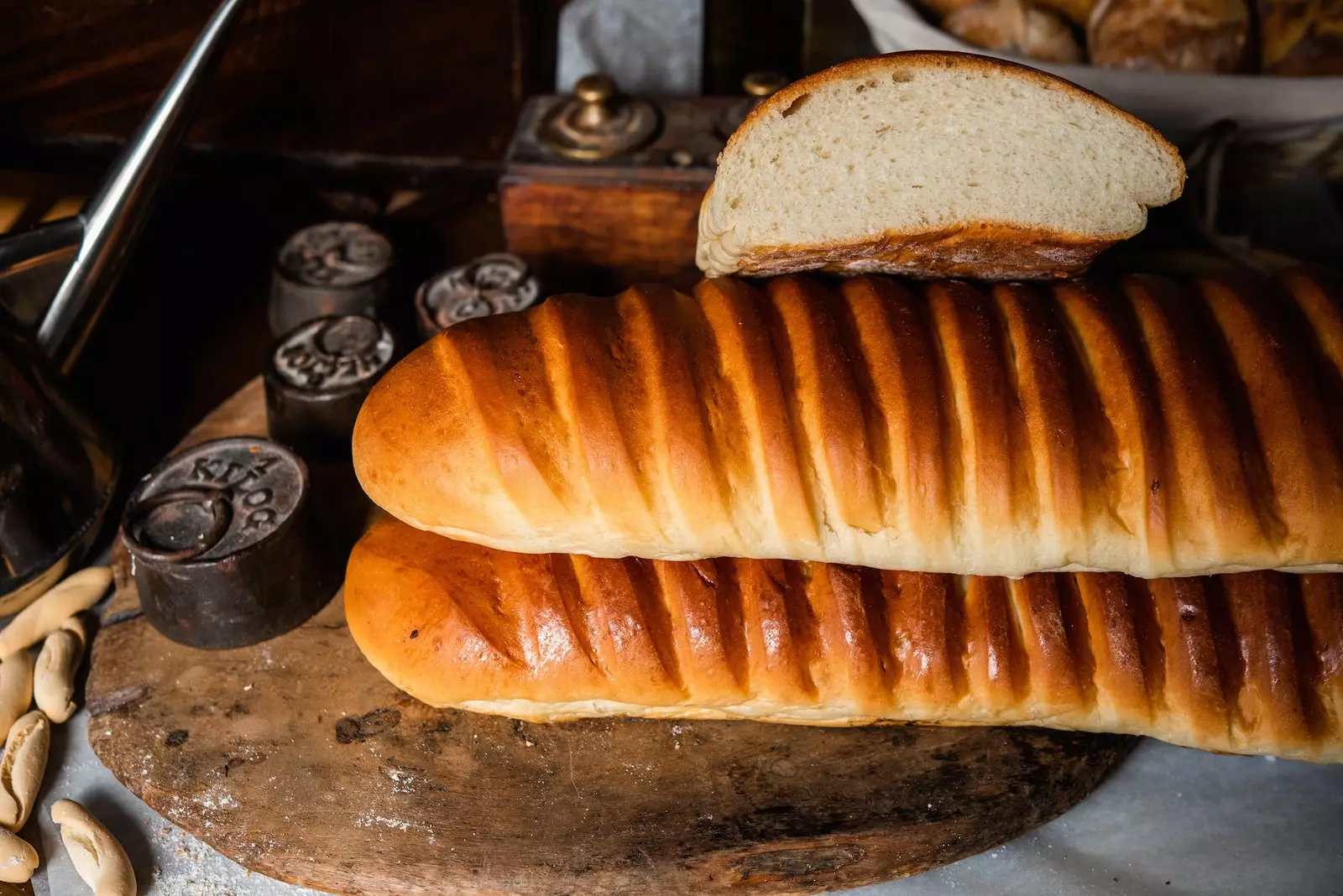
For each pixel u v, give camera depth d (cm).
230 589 52
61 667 54
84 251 57
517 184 65
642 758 51
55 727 54
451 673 50
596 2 72
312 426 59
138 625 55
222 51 57
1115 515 47
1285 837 51
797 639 49
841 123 47
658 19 72
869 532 47
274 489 54
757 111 47
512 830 48
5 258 55
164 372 71
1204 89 60
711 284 51
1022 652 50
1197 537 47
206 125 72
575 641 49
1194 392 48
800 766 50
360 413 50
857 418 47
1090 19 63
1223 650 50
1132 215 49
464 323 50
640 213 65
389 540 53
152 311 74
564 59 74
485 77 74
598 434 47
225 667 53
